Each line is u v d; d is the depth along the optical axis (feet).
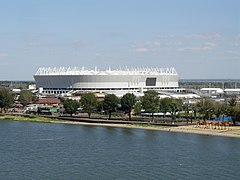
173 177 401.08
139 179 394.11
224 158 483.10
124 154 504.84
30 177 401.08
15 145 565.53
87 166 442.91
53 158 481.87
